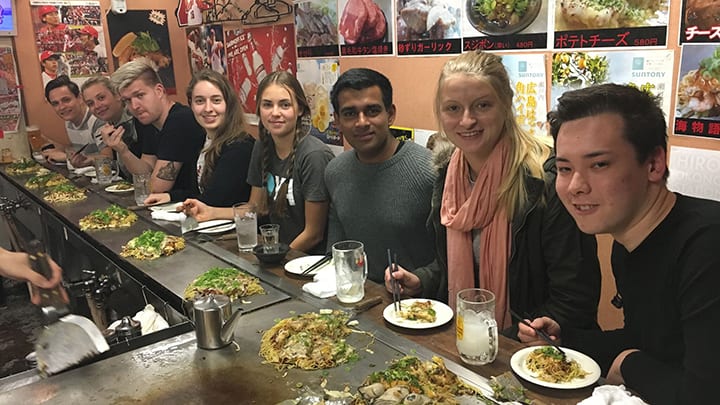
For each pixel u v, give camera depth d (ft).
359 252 5.24
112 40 16.44
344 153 7.32
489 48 8.63
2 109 15.14
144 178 9.66
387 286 5.50
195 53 17.02
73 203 10.02
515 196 5.28
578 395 3.71
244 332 4.76
